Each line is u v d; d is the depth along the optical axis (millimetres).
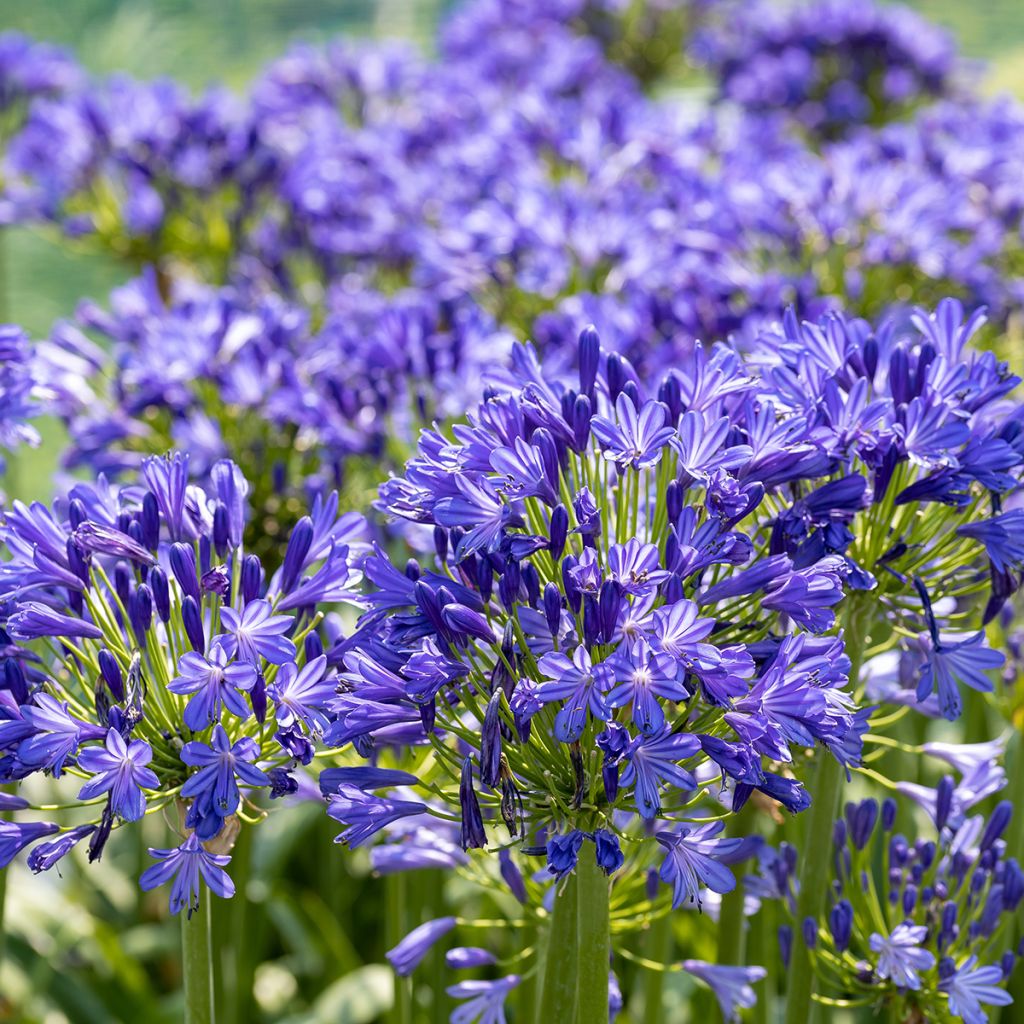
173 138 9117
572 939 4020
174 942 7914
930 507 4008
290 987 8031
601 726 3357
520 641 3338
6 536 3750
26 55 10836
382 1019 7156
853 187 7445
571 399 3480
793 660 3305
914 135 9008
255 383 5816
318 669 3426
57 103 10312
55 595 3854
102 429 6000
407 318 5961
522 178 8156
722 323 6543
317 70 11695
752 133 9875
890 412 3625
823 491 3592
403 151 10234
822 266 7363
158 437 6219
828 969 5172
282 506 5887
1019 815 5355
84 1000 7254
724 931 4746
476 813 3326
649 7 14672
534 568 3404
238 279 8555
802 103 12625
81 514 3801
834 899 4461
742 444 3582
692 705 3359
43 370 5875
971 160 8477
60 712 3412
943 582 4039
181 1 19812
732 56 13680
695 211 7578
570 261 7375
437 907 6422
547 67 11922
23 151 9516
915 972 4250
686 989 6887
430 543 4887
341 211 9219
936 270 7172
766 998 5578
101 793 3316
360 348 6008
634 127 9211
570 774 3432
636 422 3396
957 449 3695
